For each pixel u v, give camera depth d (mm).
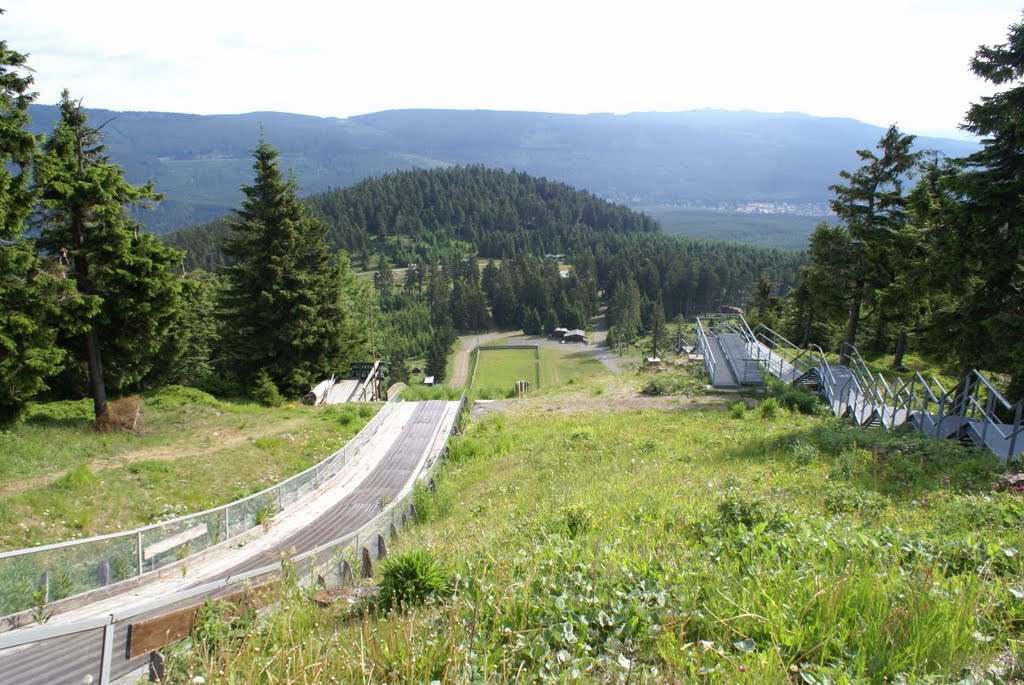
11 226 18578
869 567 5332
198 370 44219
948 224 19047
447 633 4863
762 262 185875
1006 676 3777
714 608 4938
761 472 13227
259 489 21438
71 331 21797
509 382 117500
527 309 162500
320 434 27594
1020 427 13656
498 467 20531
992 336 17328
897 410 18891
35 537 15281
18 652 5363
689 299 167875
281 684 4191
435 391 41531
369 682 4277
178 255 25125
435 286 172875
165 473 20766
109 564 12102
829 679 3797
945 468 11930
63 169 22344
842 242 31734
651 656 4562
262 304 35594
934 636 4074
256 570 7512
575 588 5730
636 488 12891
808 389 27859
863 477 11797
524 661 4500
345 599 7027
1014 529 6664
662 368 40000
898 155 29734
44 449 20391
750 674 3936
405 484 21344
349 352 40938
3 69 17312
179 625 5645
